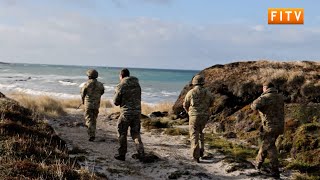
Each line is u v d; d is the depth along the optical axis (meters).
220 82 16.12
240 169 8.60
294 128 11.30
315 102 13.05
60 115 16.48
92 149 10.08
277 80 14.55
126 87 9.23
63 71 137.62
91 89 11.48
